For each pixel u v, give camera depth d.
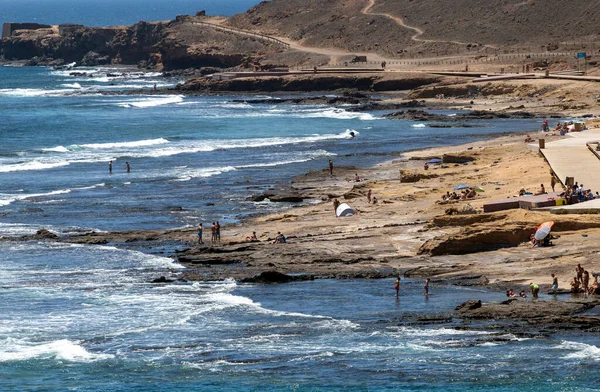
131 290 112.56
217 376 84.50
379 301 104.94
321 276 116.25
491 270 114.12
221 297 108.81
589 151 186.00
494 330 93.38
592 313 96.31
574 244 119.62
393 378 82.62
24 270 122.56
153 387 82.44
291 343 92.50
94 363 88.56
